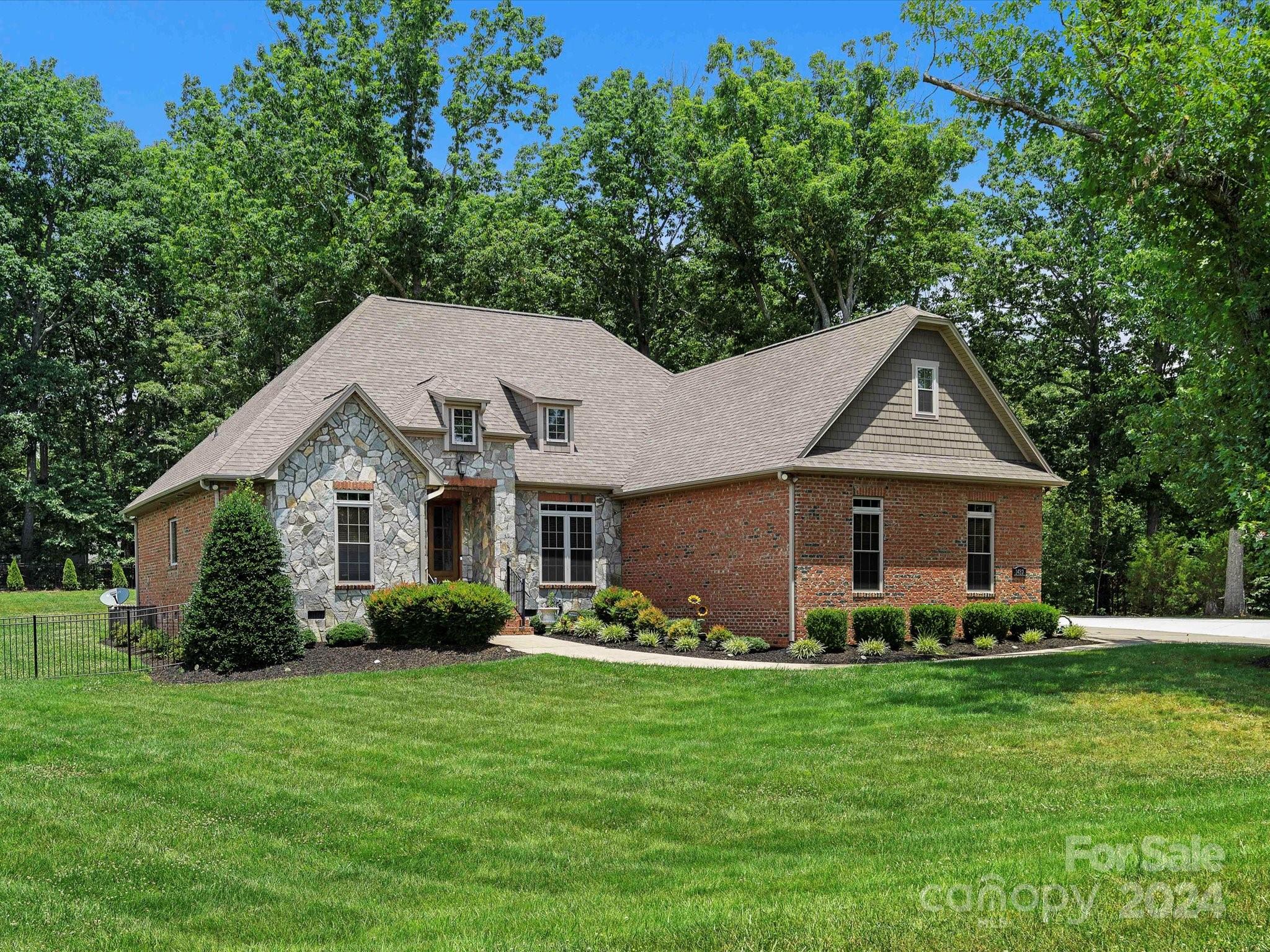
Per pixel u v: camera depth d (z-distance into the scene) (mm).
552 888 8320
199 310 43062
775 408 24641
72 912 7754
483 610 20219
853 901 7023
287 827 10023
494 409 26219
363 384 25812
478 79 43875
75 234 47188
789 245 41844
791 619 21375
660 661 19312
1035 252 40031
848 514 22156
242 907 7922
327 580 21438
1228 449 16469
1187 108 15016
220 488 21453
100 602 39344
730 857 8992
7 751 12703
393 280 40750
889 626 21281
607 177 44062
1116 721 13438
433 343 28406
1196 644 20312
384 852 9297
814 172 41469
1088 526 40000
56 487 48062
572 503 26359
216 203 37531
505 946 6621
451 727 14148
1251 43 15133
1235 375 16781
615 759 12453
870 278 43844
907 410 23438
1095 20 15852
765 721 14266
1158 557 37062
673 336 47250
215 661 18438
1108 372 40844
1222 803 9328
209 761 12344
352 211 39531
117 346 52500
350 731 13891
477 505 25594
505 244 40500
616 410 29594
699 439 26188
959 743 12688
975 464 24078
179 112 46438
